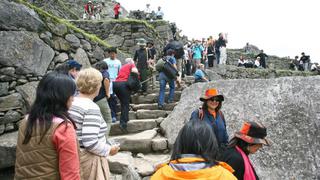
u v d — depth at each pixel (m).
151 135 5.96
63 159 2.19
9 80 5.43
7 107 5.38
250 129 2.82
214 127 3.87
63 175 2.17
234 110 5.40
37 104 2.30
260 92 5.45
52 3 14.73
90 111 2.93
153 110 7.27
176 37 17.33
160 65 7.49
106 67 5.36
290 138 4.80
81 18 17.95
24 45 5.69
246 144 2.83
